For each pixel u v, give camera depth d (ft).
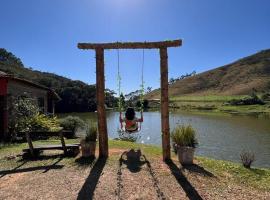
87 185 28.96
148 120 183.62
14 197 26.53
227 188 28.96
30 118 64.18
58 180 30.45
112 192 27.30
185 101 437.99
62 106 303.68
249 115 233.96
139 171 32.89
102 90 38.32
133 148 47.21
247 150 80.74
